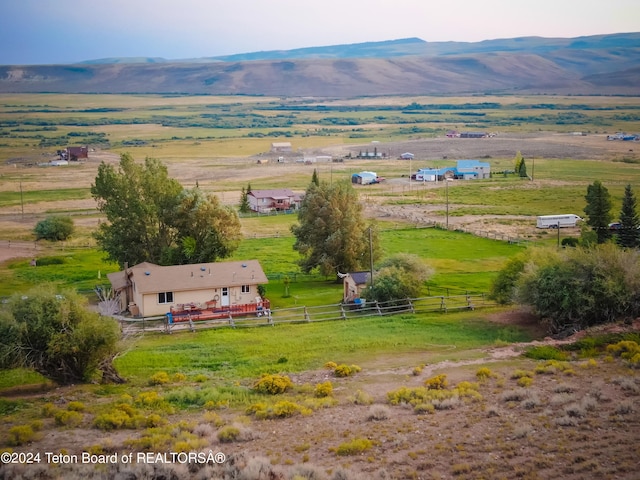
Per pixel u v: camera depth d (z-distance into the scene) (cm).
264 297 6488
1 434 3027
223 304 6316
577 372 3650
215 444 2900
